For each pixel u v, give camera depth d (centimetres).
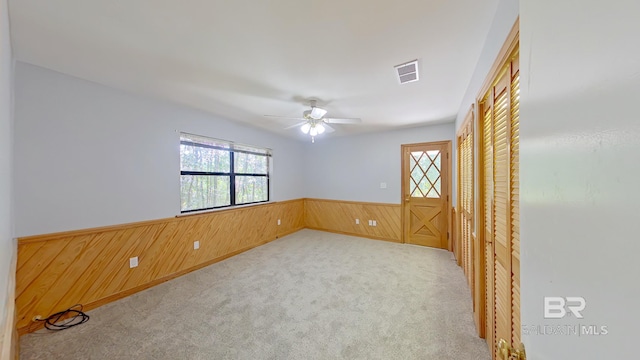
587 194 36
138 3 134
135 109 273
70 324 209
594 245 34
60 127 221
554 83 48
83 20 148
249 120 389
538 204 55
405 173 462
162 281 293
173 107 310
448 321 215
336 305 241
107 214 251
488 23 150
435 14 143
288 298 255
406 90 259
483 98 184
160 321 214
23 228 202
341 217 536
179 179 319
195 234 335
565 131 43
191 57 193
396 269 334
